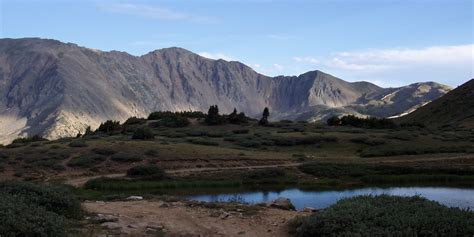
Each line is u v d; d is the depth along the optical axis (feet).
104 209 65.51
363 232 42.83
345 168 230.89
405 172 226.17
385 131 394.93
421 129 427.74
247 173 221.87
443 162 244.83
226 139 337.72
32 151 253.44
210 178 214.28
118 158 239.50
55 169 221.46
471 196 161.27
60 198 56.80
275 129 416.05
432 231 41.86
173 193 176.86
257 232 52.24
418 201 54.34
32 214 43.96
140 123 467.93
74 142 278.26
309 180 213.87
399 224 43.62
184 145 281.54
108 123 408.46
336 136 343.67
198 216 60.64
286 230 53.06
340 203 55.98
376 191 179.22
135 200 78.79
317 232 47.83
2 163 226.17
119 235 48.55
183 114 511.81
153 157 247.50
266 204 73.46
